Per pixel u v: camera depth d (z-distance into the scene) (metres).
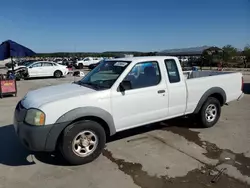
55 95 3.66
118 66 4.18
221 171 3.36
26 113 3.35
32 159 3.81
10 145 4.39
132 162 3.67
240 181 3.10
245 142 4.43
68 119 3.36
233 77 5.57
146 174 3.31
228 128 5.24
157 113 4.33
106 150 4.12
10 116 6.54
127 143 4.42
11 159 3.82
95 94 3.64
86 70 29.41
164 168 3.47
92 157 3.65
